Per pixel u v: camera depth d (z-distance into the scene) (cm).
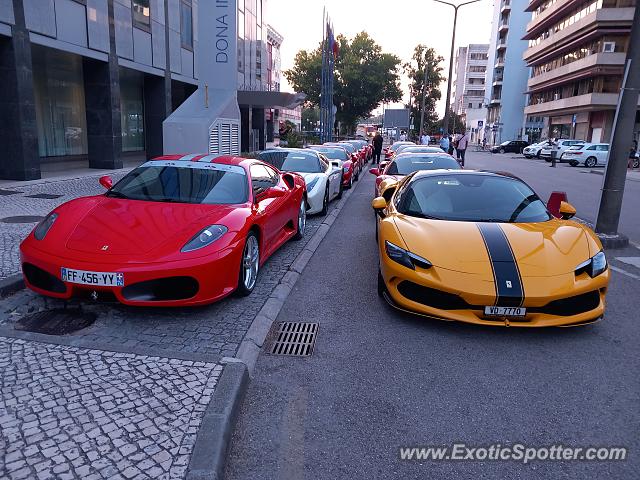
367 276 588
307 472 253
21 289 480
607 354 390
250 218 480
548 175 2288
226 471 252
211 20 1334
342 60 6550
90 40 1530
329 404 315
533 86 6125
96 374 316
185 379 313
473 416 304
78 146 2003
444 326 436
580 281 401
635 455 271
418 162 966
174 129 1189
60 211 467
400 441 279
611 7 4134
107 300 396
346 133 7281
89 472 229
